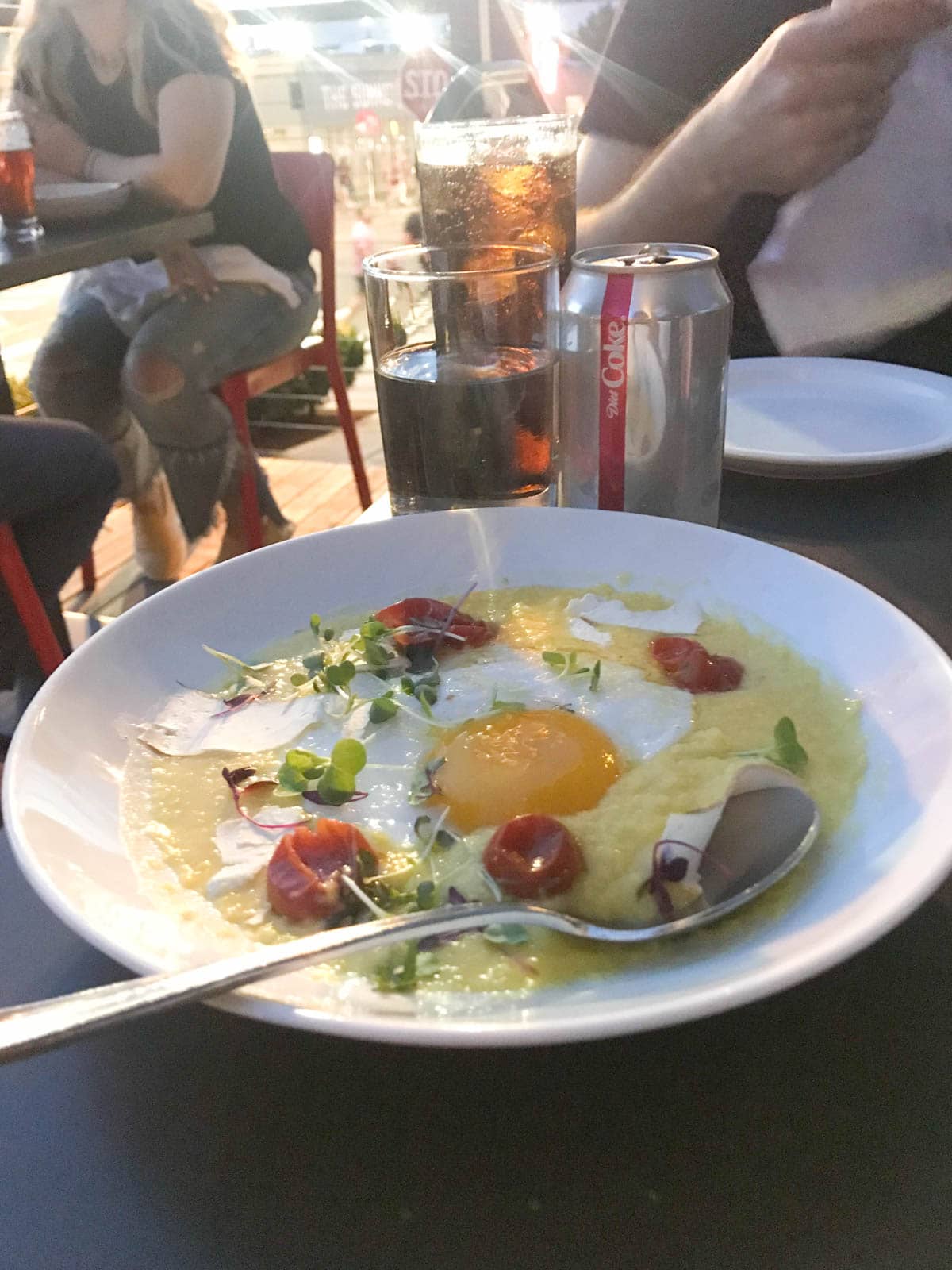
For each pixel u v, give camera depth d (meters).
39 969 0.58
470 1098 0.49
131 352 2.98
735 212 1.70
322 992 0.49
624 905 0.57
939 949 0.56
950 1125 0.46
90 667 0.74
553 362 1.00
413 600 0.88
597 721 0.75
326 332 3.36
